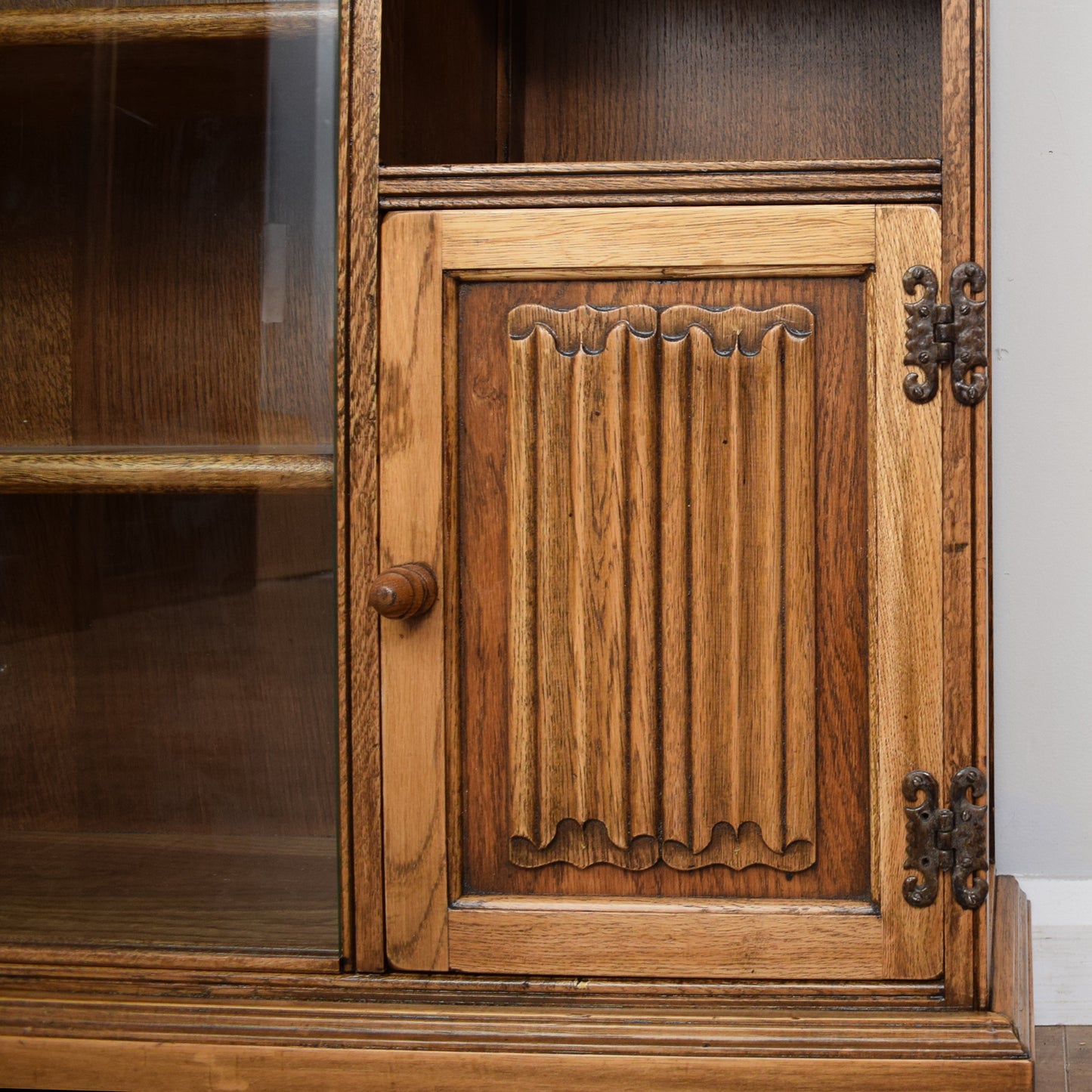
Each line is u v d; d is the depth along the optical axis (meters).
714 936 0.84
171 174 0.91
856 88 1.16
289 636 0.88
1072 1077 0.95
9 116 0.95
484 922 0.86
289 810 0.89
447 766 0.86
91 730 0.93
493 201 0.84
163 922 0.90
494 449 0.85
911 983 0.83
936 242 0.81
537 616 0.85
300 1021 0.84
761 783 0.84
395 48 0.88
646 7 1.19
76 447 0.94
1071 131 1.13
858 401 0.82
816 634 0.83
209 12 0.88
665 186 0.83
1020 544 1.15
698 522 0.83
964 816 0.82
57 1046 0.85
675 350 0.83
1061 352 1.14
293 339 0.87
